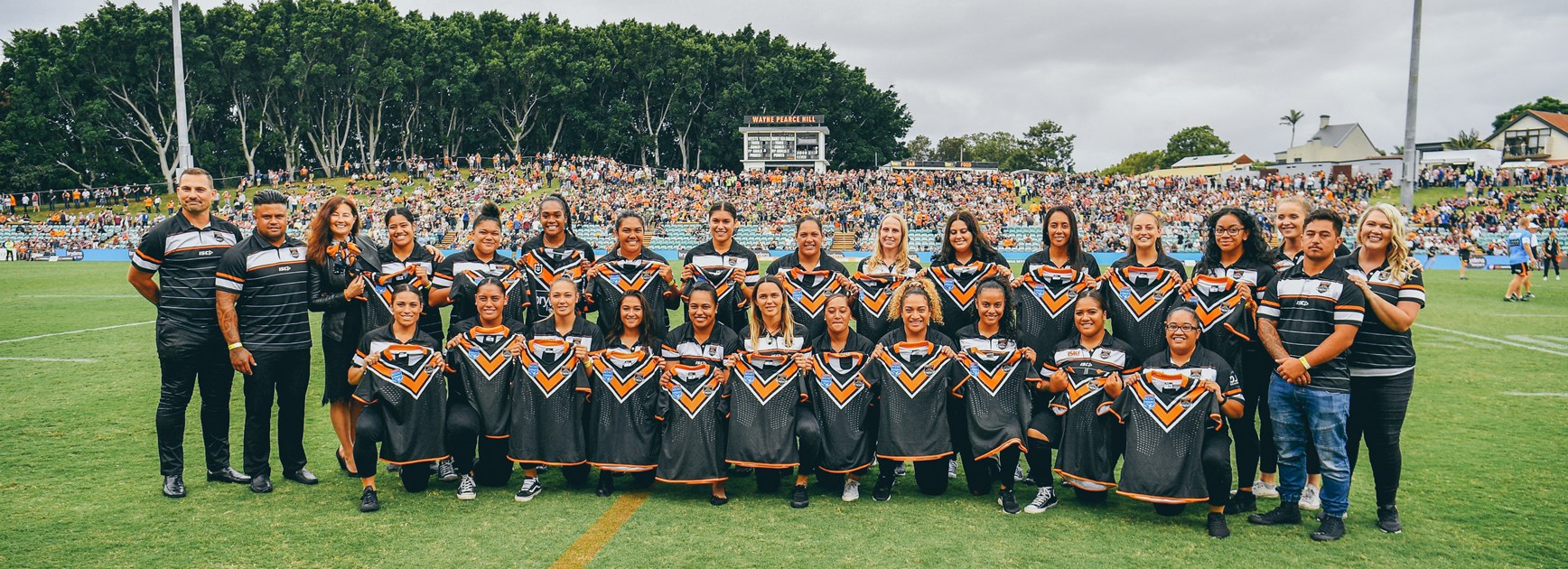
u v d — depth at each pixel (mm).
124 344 12945
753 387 6023
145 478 6504
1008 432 5820
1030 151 109875
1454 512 5719
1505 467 6688
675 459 5996
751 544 5203
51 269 30234
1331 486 5293
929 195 51312
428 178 57625
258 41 57875
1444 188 51938
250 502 5977
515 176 55812
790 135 63594
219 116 61594
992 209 47688
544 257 7383
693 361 6066
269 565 4887
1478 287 22453
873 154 78125
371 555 5031
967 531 5426
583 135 67125
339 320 6520
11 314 16703
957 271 6918
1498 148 75688
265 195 6156
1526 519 5574
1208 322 6004
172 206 50094
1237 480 6512
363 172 62812
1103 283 6500
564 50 65500
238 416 8453
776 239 40938
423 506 5926
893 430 5980
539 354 6129
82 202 51000
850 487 6074
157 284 6391
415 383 6008
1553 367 10906
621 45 67875
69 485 6312
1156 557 4996
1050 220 6652
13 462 6879
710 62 68812
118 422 8203
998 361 5988
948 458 6098
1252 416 5758
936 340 6059
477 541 5258
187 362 6137
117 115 54969
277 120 61750
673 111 68438
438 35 64000
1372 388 5363
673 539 5285
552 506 5926
